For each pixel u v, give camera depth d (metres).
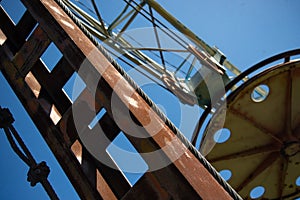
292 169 10.24
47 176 4.43
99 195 3.86
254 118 9.67
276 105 9.69
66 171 4.12
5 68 5.12
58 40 4.27
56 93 4.83
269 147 9.94
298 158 10.00
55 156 4.27
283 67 9.10
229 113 9.44
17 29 5.42
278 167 10.21
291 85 9.41
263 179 10.41
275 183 10.59
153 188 3.38
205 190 2.92
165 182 3.02
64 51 4.15
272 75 9.16
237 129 9.72
